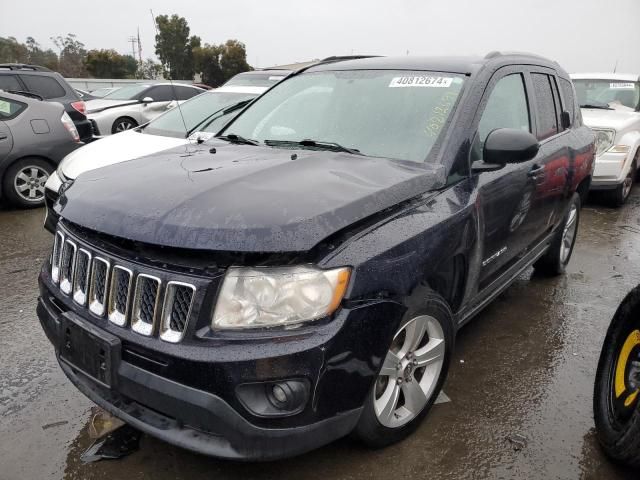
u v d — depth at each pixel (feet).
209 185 7.65
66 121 24.39
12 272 16.16
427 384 8.84
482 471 8.25
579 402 10.07
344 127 10.60
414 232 7.92
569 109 15.20
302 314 6.67
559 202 13.96
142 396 6.90
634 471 8.30
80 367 7.66
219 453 6.68
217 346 6.46
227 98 22.90
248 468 8.19
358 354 7.00
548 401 10.06
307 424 6.80
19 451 8.57
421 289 8.04
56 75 30.40
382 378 8.13
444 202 8.85
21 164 23.34
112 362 7.04
